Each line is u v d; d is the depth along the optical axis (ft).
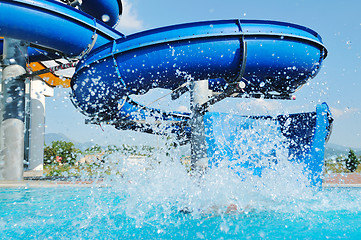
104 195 13.74
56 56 30.60
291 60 18.16
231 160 13.91
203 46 17.37
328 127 18.79
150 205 11.02
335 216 9.50
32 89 37.09
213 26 17.51
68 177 25.81
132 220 9.00
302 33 18.35
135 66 18.37
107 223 8.65
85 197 13.78
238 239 7.13
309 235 7.41
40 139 37.19
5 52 28.43
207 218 9.21
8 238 7.27
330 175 28.22
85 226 8.34
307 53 18.52
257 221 8.84
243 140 15.06
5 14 20.29
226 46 17.37
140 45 17.88
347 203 11.73
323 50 19.54
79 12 23.07
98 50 19.74
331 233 7.59
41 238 7.26
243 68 17.62
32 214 9.91
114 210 10.37
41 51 30.35
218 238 7.22
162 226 8.32
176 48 17.57
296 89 21.94
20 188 18.29
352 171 32.91
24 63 29.12
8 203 12.36
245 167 14.08
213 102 20.43
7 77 28.02
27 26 21.16
